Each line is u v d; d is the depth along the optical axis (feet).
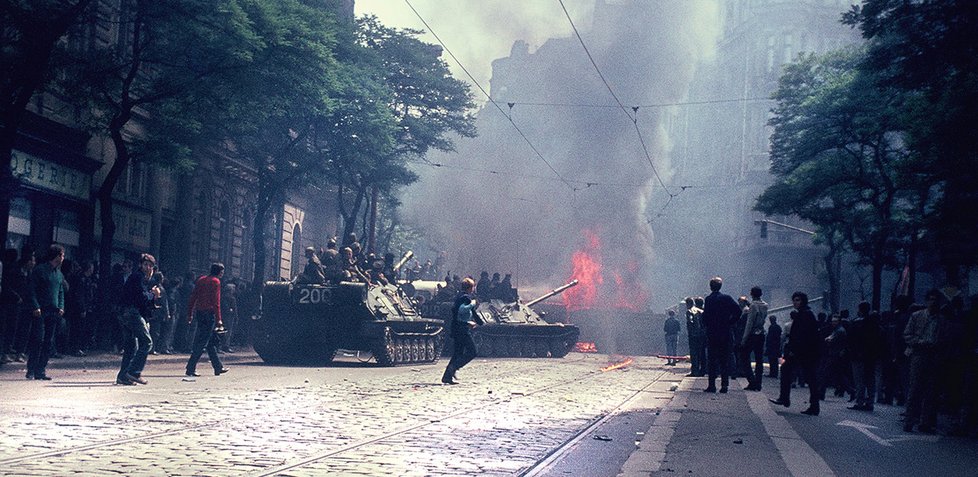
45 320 56.03
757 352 71.00
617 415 46.83
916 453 37.93
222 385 56.44
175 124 87.76
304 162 121.80
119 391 49.55
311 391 53.88
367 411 43.78
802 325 54.34
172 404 43.42
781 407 57.77
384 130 122.31
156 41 84.89
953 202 72.43
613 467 29.84
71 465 26.27
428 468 28.09
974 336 46.93
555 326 132.98
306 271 87.10
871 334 59.57
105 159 105.29
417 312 96.48
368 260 94.94
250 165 144.05
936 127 68.18
